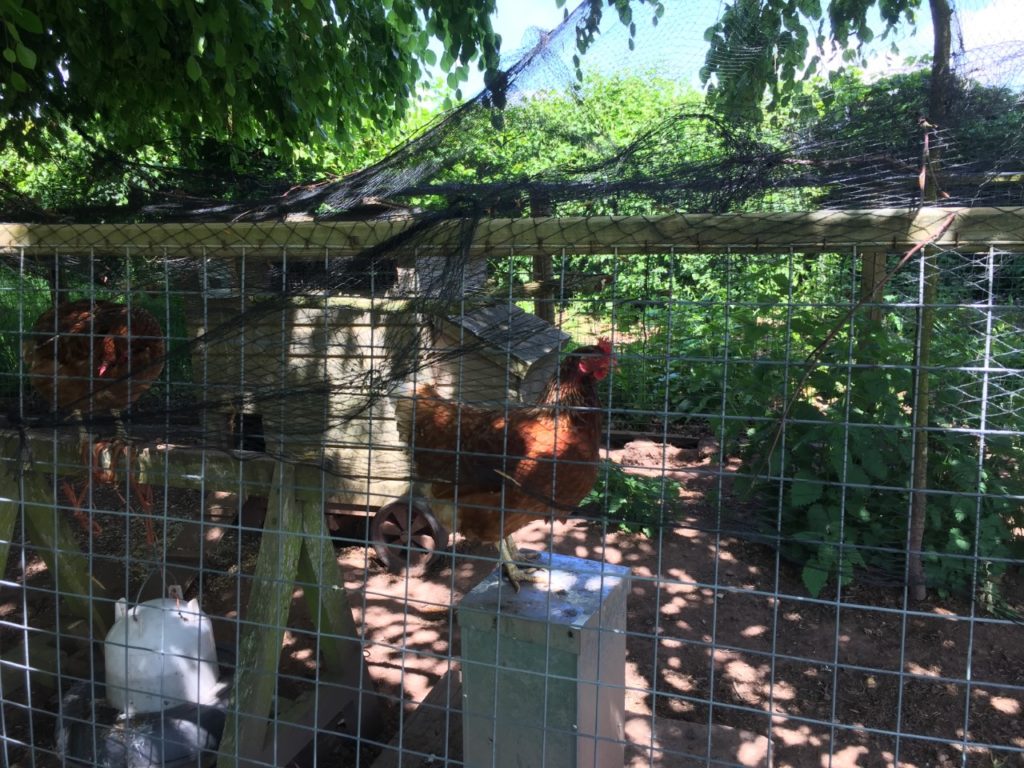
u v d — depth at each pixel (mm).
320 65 4219
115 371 2664
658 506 1957
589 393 2074
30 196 2695
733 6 1842
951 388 3430
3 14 3033
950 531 3793
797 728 3168
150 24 3719
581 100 1993
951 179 1743
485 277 2014
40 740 2982
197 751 2459
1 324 2975
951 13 1862
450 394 2307
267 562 2391
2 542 2561
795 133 1876
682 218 1539
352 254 1843
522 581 2355
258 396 1922
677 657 3711
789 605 4098
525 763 2127
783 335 3869
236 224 1950
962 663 3562
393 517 4570
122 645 2312
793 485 3902
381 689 3438
